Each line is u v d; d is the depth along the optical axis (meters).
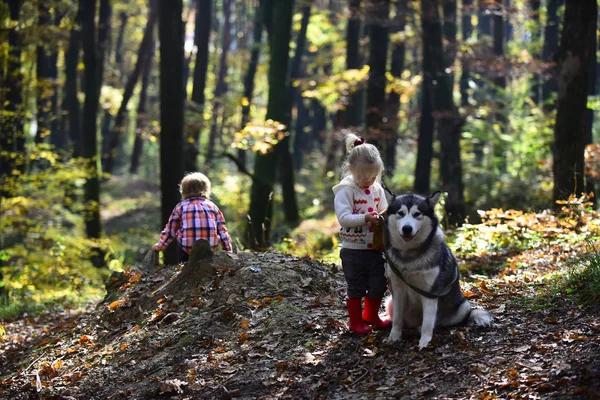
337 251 9.82
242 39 43.88
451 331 5.07
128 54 47.81
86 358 5.99
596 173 12.01
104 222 26.45
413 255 4.68
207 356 5.45
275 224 19.62
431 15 16.25
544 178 17.77
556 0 21.97
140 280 7.00
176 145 13.09
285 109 17.67
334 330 5.43
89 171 15.53
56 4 16.30
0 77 13.68
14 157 13.99
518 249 8.38
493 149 21.22
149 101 47.88
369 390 4.54
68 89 23.17
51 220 16.56
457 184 16.16
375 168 5.04
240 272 6.38
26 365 6.36
